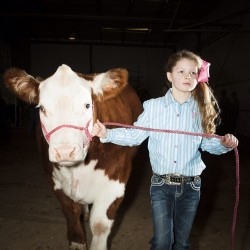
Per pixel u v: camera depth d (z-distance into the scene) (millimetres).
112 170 2861
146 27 19438
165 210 2146
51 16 16000
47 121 2178
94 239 2717
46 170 3088
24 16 15867
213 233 3648
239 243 3426
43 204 4492
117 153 2879
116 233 3600
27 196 4840
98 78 2447
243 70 13266
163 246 2145
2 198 4742
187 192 2158
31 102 2553
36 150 9164
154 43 23625
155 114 2209
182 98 2172
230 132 11047
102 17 16109
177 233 2221
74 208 2959
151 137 2229
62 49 23141
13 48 20656
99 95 2457
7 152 8766
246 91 13023
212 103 2213
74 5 16641
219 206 4543
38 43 22891
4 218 3977
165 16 17812
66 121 2115
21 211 4223
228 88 14844
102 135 2172
